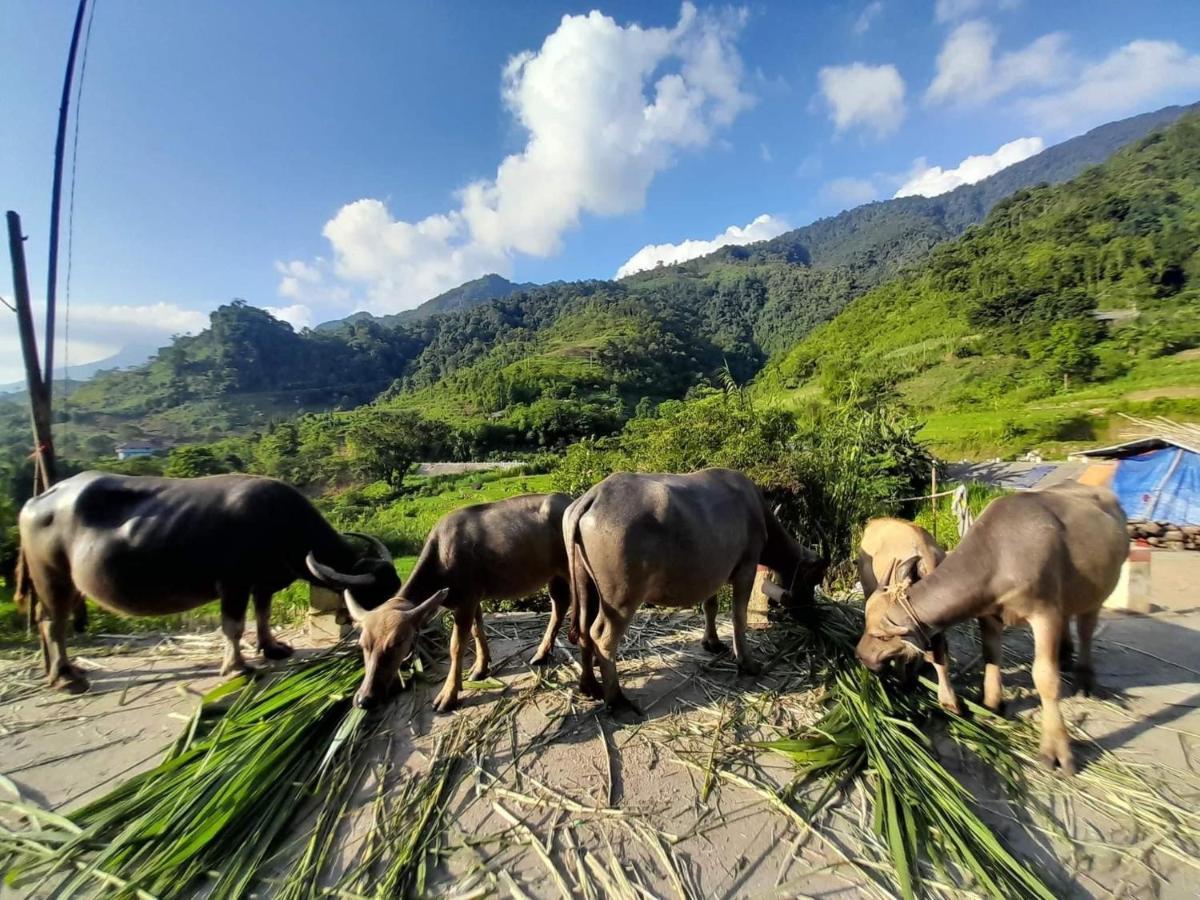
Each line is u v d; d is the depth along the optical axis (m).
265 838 3.08
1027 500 3.90
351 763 3.69
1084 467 17.25
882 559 4.99
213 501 4.62
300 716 3.91
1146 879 2.80
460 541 4.42
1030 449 29.33
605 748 3.82
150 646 5.76
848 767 3.55
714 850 3.00
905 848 2.93
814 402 18.31
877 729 3.74
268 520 4.73
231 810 3.12
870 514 8.85
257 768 3.39
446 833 3.15
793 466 8.11
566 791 3.44
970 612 3.84
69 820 3.18
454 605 4.40
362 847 3.09
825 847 3.00
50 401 6.10
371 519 32.62
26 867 2.93
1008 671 4.75
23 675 5.07
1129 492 13.39
